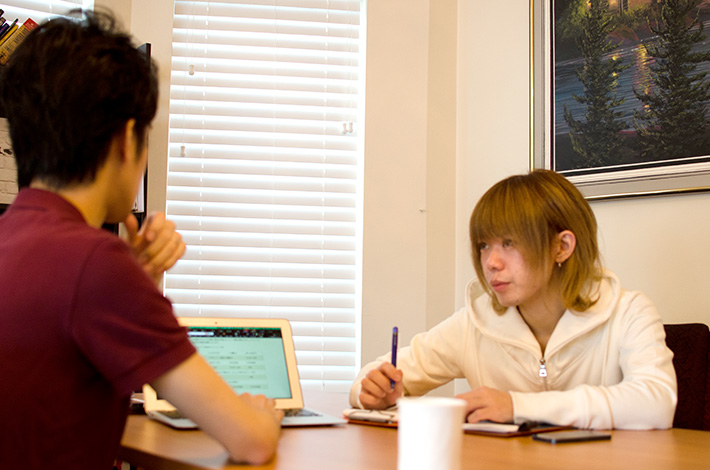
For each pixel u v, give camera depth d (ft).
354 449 3.16
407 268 8.45
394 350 4.55
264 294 8.57
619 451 3.26
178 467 2.88
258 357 4.36
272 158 8.70
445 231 8.71
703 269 6.51
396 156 8.56
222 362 4.26
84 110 2.69
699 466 2.92
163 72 8.38
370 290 8.35
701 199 6.57
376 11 8.69
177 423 3.74
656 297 6.84
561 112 7.68
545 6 7.90
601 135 7.32
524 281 4.43
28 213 2.71
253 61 8.81
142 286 2.59
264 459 2.79
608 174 7.22
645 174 6.93
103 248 2.56
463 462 2.88
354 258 8.75
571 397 3.96
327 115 8.86
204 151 8.63
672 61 6.82
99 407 2.60
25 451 2.41
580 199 4.63
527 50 8.19
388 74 8.64
